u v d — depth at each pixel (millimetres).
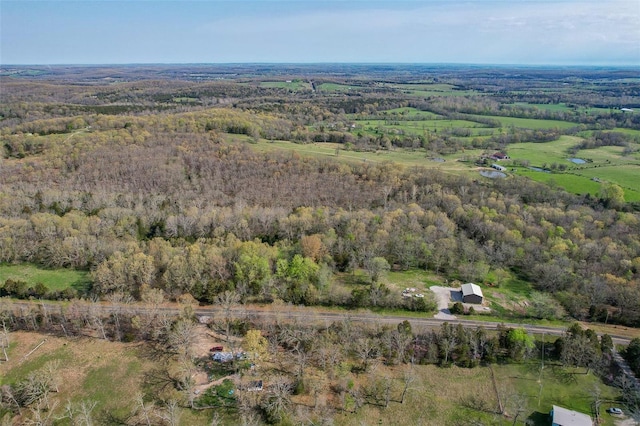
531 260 119312
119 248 115375
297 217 135875
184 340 82688
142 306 96500
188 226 132500
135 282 104125
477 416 71625
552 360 84688
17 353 84188
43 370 76438
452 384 78500
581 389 77688
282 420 69438
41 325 92188
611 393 76750
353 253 119000
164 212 142750
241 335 89062
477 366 82875
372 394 75688
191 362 80000
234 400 73062
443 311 100188
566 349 82438
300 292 100188
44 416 69938
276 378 77250
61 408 71625
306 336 84625
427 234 128875
